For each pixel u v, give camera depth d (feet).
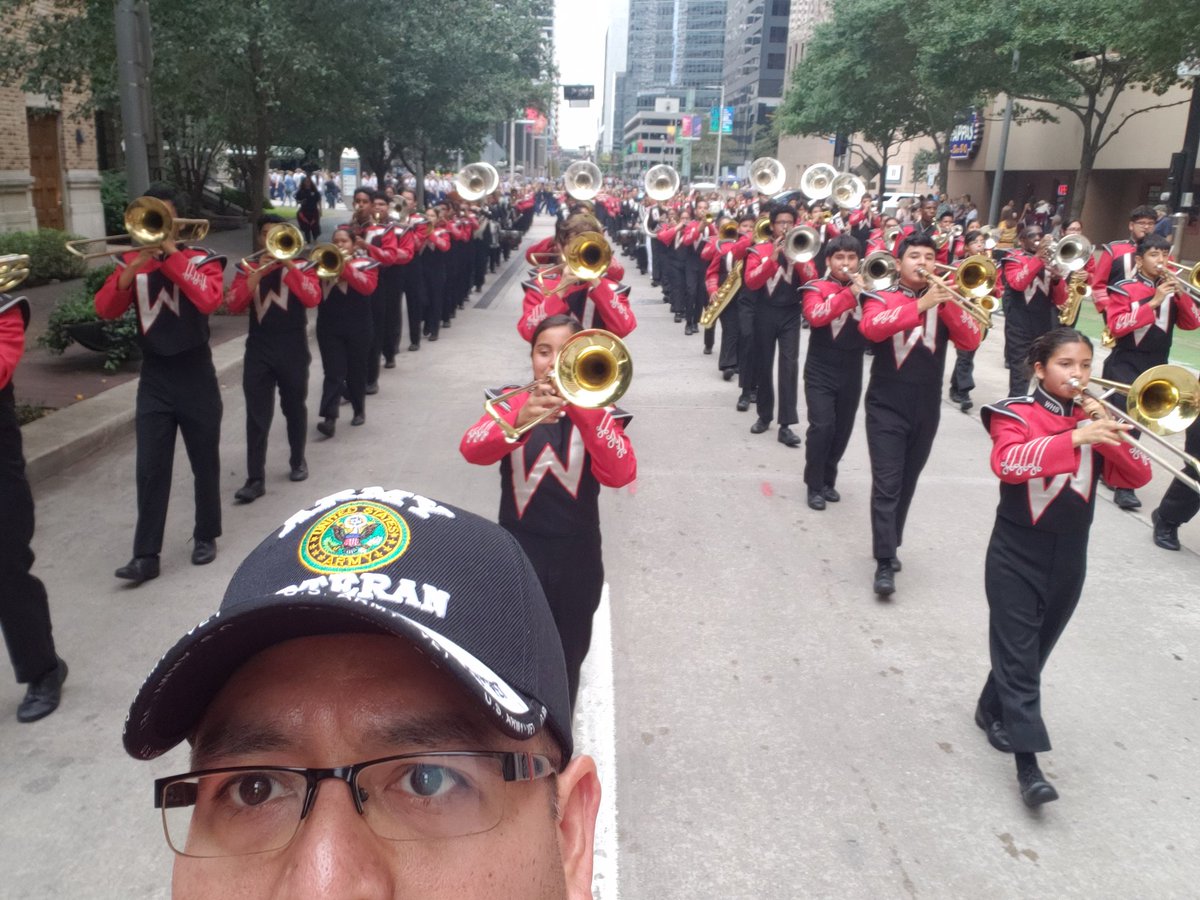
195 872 3.24
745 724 14.87
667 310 63.26
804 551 21.99
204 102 46.96
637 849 12.01
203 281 18.42
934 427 19.97
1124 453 12.87
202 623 3.14
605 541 22.30
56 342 35.14
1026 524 13.10
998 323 58.90
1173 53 52.21
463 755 3.25
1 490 13.74
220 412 19.83
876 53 102.53
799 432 32.27
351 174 166.61
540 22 85.20
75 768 13.35
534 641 3.57
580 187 59.06
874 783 13.51
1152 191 103.30
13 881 11.19
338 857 3.03
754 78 406.82
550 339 13.33
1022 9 67.97
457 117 77.56
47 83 40.91
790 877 11.61
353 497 3.64
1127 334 25.30
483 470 26.94
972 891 11.46
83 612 17.95
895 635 17.99
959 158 144.87
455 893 3.18
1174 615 19.15
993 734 14.34
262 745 3.26
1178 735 14.97
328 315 29.53
